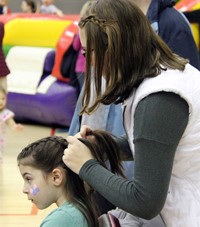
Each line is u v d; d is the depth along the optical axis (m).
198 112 2.32
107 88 2.35
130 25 2.32
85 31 2.37
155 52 2.39
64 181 2.60
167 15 3.78
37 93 9.40
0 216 5.37
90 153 2.46
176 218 2.44
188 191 2.44
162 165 2.23
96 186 2.38
